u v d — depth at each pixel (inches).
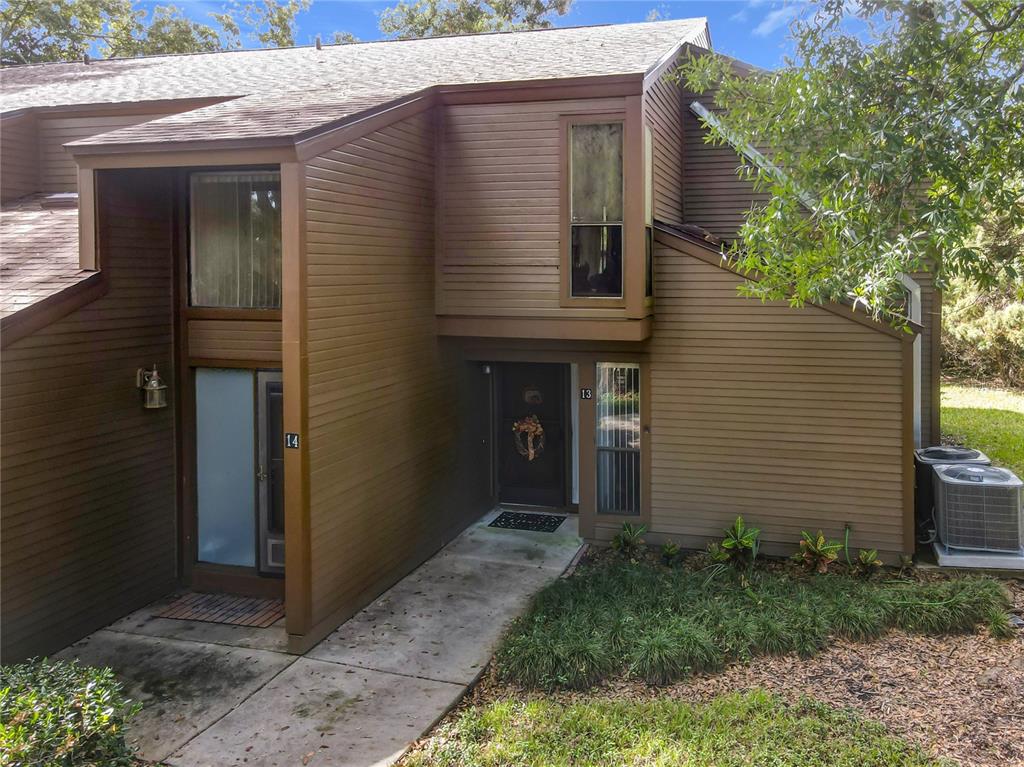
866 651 250.5
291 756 202.2
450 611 296.5
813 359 336.2
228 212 301.0
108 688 180.9
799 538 342.0
